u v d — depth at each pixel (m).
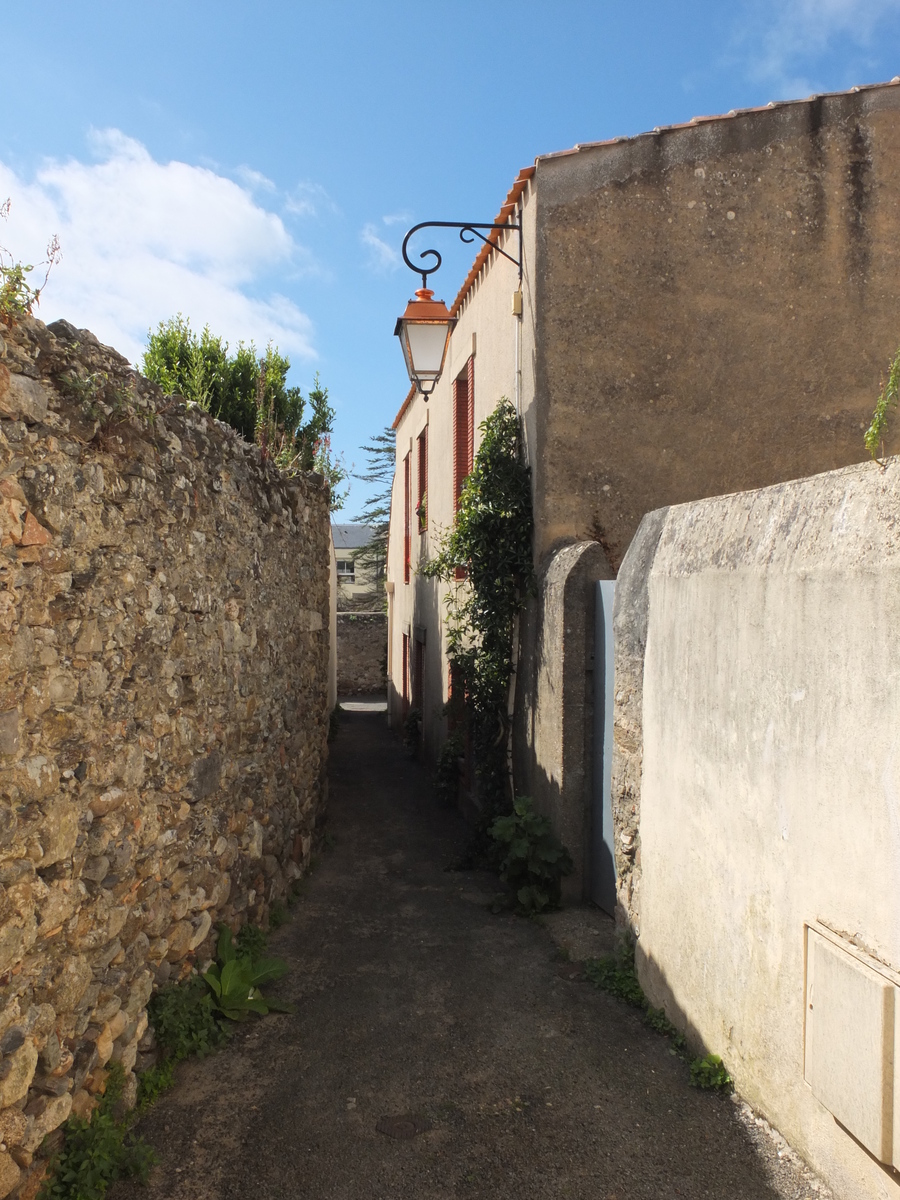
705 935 3.84
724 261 7.01
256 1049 4.12
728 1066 3.65
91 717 3.24
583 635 6.08
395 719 16.64
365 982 4.88
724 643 3.66
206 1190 3.09
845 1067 2.77
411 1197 3.08
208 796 4.58
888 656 2.61
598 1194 3.07
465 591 8.99
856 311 7.13
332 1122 3.52
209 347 8.52
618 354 6.91
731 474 7.03
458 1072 3.91
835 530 2.95
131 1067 3.56
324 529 8.27
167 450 4.08
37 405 2.86
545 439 6.83
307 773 7.21
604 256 6.90
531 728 6.89
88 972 3.20
